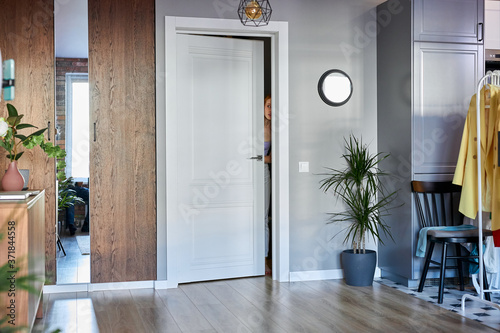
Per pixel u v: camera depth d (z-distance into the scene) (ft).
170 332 10.71
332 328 10.93
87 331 10.78
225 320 11.55
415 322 11.33
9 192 10.46
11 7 13.89
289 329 10.87
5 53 13.85
